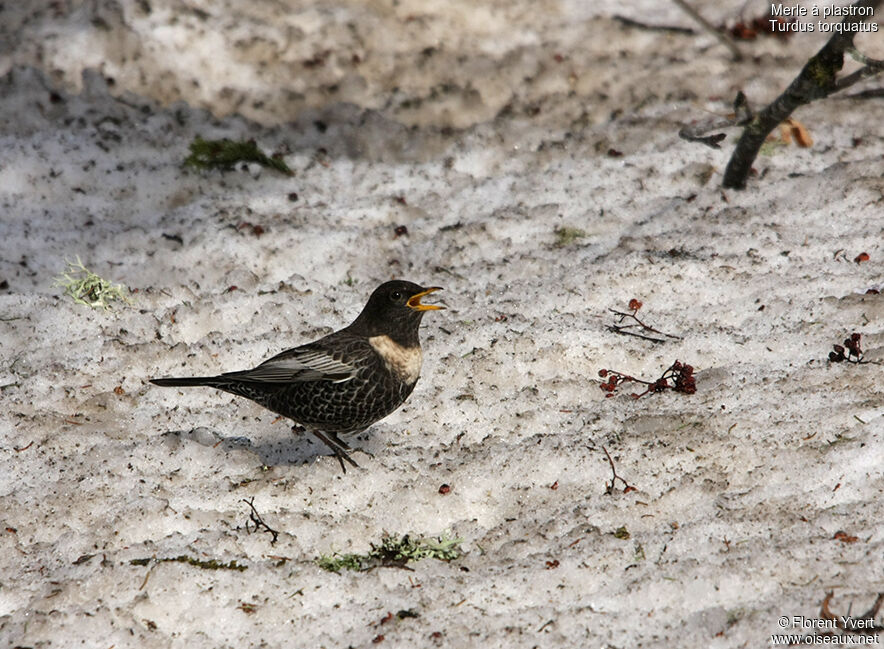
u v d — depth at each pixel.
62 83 17.06
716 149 15.89
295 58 17.94
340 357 10.04
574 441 10.37
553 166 16.09
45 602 8.54
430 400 11.21
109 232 14.23
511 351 11.88
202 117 16.59
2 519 9.54
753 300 12.55
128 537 9.34
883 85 17.48
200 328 12.62
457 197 15.43
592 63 18.12
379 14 18.89
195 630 8.39
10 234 13.97
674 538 9.05
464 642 8.07
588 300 12.90
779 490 9.55
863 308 12.04
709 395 10.93
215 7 18.52
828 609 8.05
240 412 11.22
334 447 10.26
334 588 8.73
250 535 9.27
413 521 9.62
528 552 9.13
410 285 10.20
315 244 14.15
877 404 10.42
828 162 15.59
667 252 13.64
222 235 14.14
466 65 18.03
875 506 9.17
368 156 16.45
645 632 8.11
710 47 18.52
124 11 17.77
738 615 8.16
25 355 12.03
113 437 10.73
